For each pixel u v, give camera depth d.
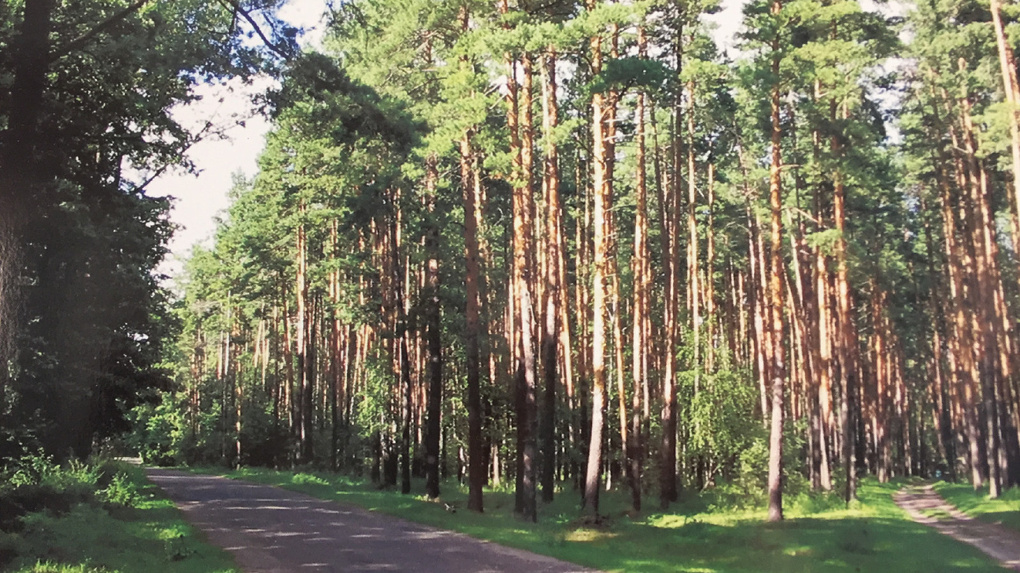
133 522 19.11
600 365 26.12
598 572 15.16
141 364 32.53
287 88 16.03
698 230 47.56
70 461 23.39
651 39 34.25
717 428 37.78
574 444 38.03
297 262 55.53
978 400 47.38
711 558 19.06
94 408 29.52
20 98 14.26
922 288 59.62
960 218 49.12
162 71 16.78
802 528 25.52
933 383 70.31
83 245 24.95
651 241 49.03
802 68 28.11
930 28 38.09
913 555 20.80
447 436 49.09
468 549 17.61
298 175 44.66
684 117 39.81
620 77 24.17
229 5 15.12
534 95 31.11
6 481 18.50
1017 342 46.03
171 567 13.54
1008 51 34.62
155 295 32.91
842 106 36.66
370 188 32.00
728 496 35.69
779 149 29.31
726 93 38.31
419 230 33.19
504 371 44.09
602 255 26.53
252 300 61.47
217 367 86.19
